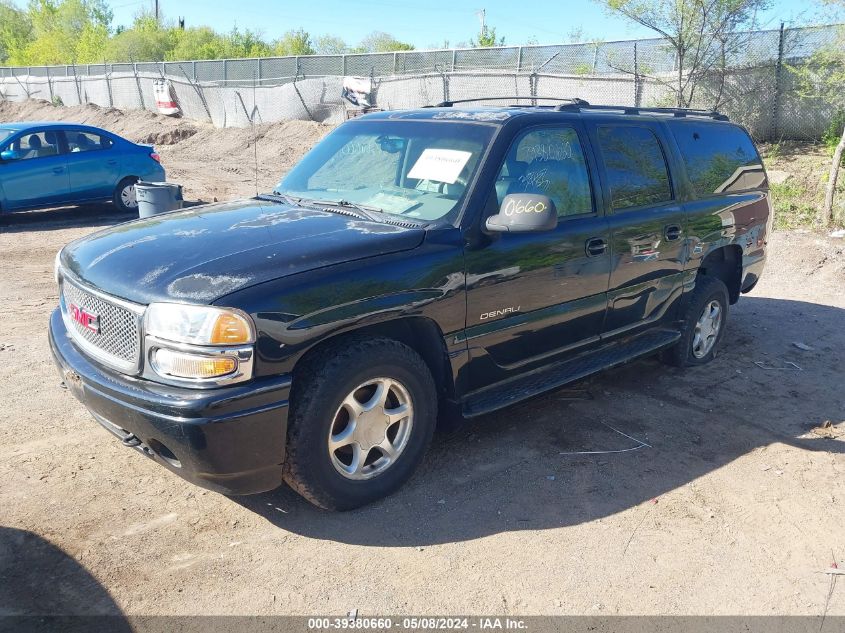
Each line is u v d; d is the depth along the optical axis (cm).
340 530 348
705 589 319
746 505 387
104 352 336
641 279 490
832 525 371
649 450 444
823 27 1353
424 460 418
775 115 1477
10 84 4875
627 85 1647
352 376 335
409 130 449
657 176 507
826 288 866
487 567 326
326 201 426
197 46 5444
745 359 620
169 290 311
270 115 2677
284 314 313
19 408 466
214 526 348
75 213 1304
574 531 356
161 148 2623
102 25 6266
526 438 453
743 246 593
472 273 379
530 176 420
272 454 319
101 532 339
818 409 519
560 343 446
